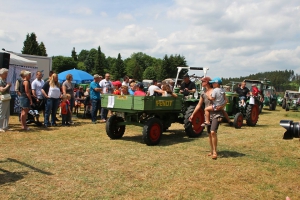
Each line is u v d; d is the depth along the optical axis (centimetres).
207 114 611
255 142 777
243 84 1247
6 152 609
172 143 746
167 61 6197
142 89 862
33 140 736
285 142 780
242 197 412
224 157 613
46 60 1939
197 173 504
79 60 13350
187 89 938
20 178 457
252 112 1117
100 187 431
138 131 925
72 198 391
